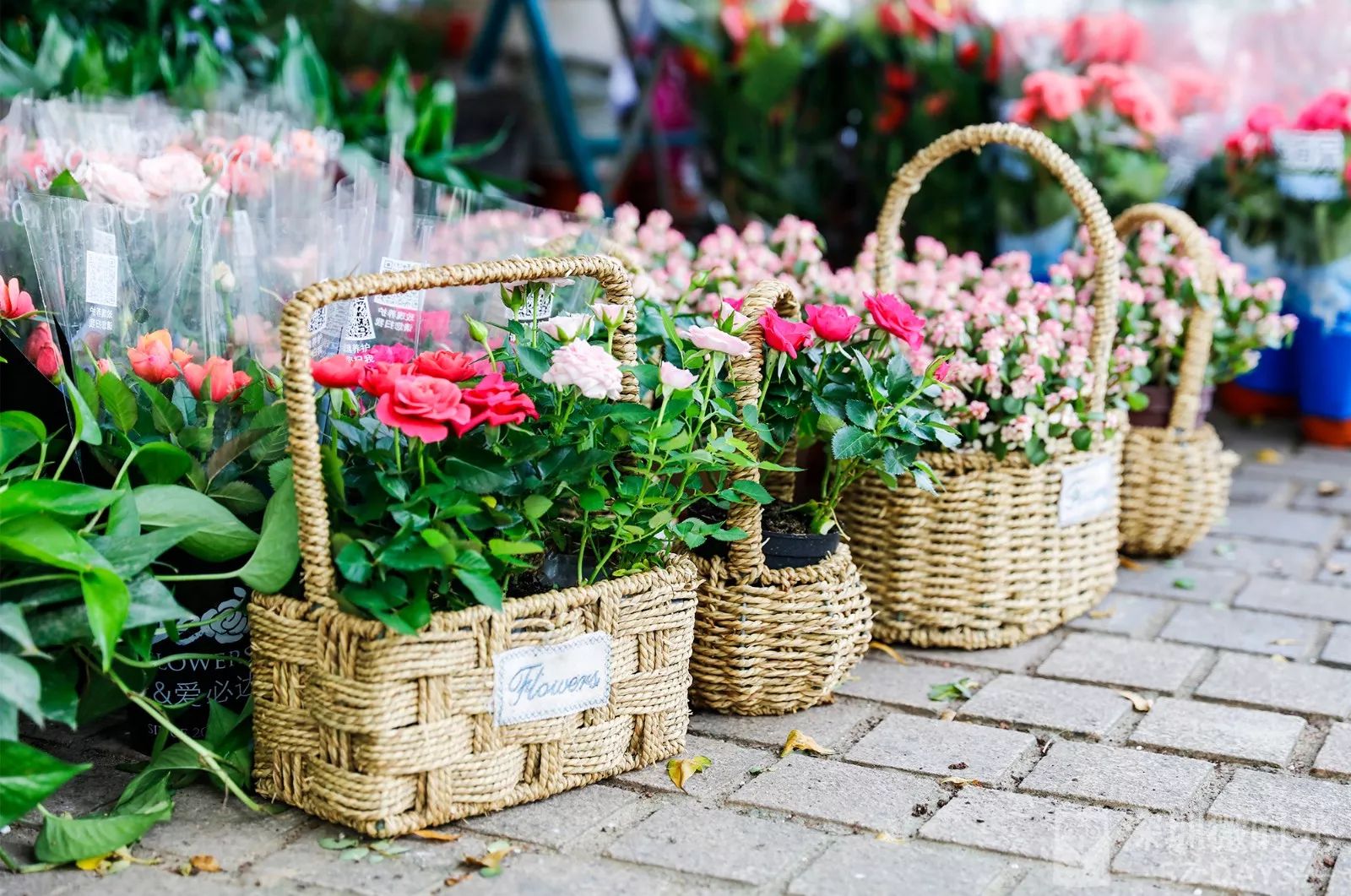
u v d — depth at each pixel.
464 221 2.90
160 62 3.40
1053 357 2.65
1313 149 3.95
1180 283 3.15
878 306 2.27
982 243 4.49
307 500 1.84
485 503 1.93
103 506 1.86
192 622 2.12
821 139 4.91
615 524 2.06
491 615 1.90
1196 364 3.14
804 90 4.87
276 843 1.93
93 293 2.22
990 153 4.29
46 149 2.60
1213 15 4.34
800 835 1.98
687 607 2.15
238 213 2.38
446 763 1.92
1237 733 2.36
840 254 4.99
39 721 1.69
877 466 2.34
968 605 2.69
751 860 1.90
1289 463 4.18
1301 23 4.32
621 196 5.45
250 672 2.20
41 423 2.05
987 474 2.62
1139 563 3.31
